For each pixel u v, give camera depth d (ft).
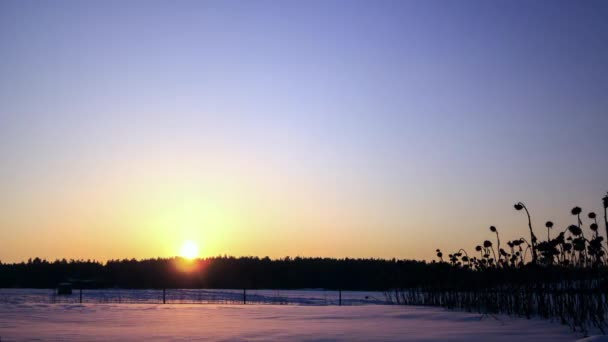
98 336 36.04
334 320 49.44
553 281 47.65
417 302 81.71
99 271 304.09
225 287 286.66
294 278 284.00
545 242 46.83
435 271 77.46
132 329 41.14
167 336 35.94
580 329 37.83
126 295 170.40
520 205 49.88
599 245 41.04
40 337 35.40
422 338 33.71
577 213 44.01
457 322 45.60
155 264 317.22
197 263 311.88
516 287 54.34
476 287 62.64
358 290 253.44
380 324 44.42
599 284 40.16
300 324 45.24
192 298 145.07
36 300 124.88
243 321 48.85
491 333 36.32
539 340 32.09
